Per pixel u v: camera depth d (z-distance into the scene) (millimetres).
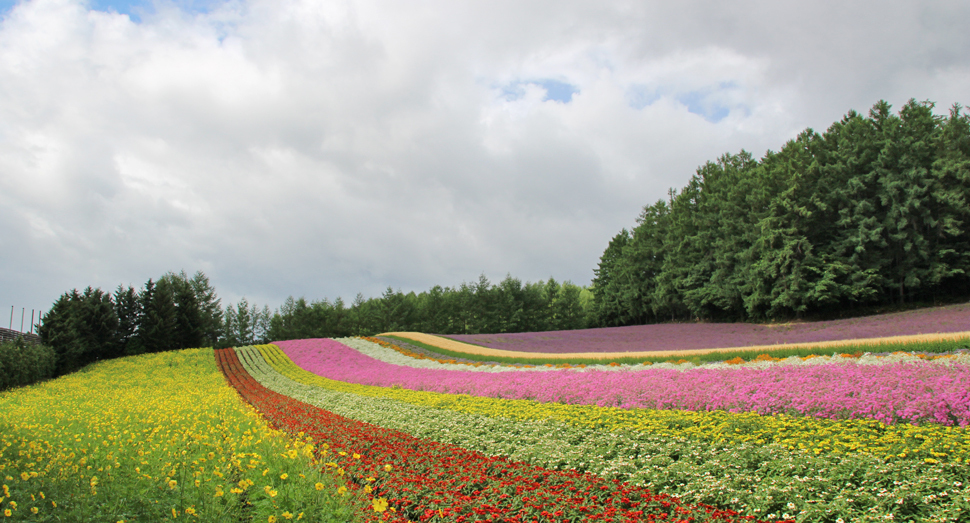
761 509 6531
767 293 42625
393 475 8336
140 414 14008
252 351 45438
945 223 35750
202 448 8539
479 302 83500
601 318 72750
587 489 7551
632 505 6992
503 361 29578
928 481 6488
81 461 7332
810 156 46000
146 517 5496
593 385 16859
